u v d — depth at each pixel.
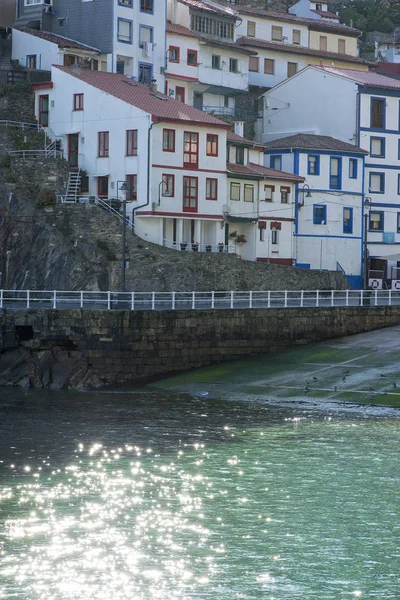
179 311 90.44
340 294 117.81
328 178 133.62
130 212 114.31
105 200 114.12
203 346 91.75
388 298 107.12
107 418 70.75
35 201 112.19
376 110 141.25
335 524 46.47
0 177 113.81
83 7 133.25
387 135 141.62
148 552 43.12
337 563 42.22
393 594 39.41
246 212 124.44
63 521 46.66
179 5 143.25
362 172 137.50
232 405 76.94
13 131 120.00
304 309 96.88
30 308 89.12
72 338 88.44
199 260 109.62
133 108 114.75
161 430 66.31
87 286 106.25
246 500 49.78
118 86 120.94
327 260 133.38
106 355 88.12
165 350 89.88
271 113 148.12
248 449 60.47
